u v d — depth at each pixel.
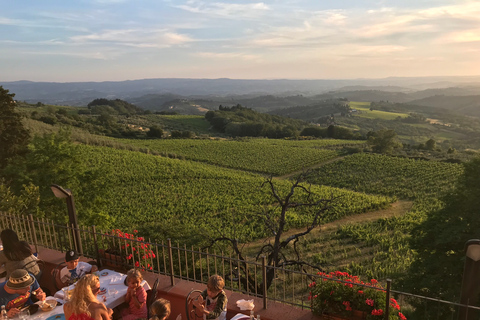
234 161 79.56
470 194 15.20
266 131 143.12
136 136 111.88
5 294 5.66
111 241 8.09
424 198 48.09
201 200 46.00
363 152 84.19
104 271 6.72
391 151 86.25
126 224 37.25
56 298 5.90
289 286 19.98
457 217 15.59
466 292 5.07
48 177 23.34
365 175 64.19
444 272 14.85
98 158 64.06
